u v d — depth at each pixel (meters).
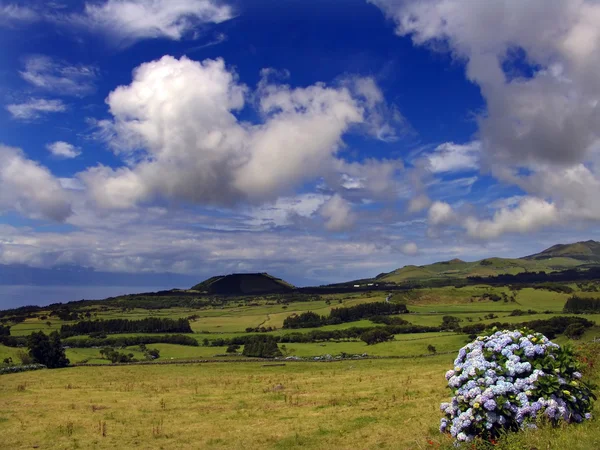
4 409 35.22
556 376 13.34
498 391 13.06
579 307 152.00
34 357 85.50
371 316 164.25
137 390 44.59
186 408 33.25
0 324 168.62
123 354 105.06
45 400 39.22
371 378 43.84
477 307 181.00
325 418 26.06
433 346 99.12
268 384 44.75
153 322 158.12
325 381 44.34
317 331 133.38
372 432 21.25
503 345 14.38
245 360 93.75
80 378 59.34
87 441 24.86
